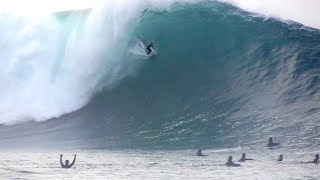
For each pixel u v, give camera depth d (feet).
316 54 562.66
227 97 535.60
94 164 366.02
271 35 601.21
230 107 517.96
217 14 628.28
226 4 642.22
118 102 562.66
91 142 481.05
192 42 606.55
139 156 406.00
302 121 463.83
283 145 419.33
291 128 453.58
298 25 618.85
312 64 547.49
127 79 584.40
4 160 383.24
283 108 494.18
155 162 375.25
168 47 605.31
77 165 360.28
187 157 397.80
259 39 599.16
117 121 536.42
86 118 553.23
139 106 551.59
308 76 529.45
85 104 574.97
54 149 453.58
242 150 416.87
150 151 432.66
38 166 354.74
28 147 468.34
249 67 568.41
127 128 519.19
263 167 348.79
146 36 611.47
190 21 622.13
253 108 506.07
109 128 524.93
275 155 393.50
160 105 547.49
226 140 450.30
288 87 524.52
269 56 572.92
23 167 348.59
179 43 606.55
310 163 362.33
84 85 588.09
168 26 617.62
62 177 309.22
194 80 571.69
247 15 630.74
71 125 544.62
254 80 548.72
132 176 313.73
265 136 445.37
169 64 591.37
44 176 313.12
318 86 514.27
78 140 491.72
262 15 627.87
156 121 522.47
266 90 529.86
